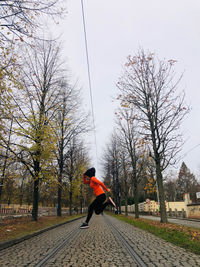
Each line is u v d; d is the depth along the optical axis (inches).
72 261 179.2
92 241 285.7
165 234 330.6
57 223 553.0
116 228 471.2
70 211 1081.4
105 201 250.2
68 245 255.4
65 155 773.9
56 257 193.6
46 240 295.6
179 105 540.7
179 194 2829.7
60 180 715.4
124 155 1080.8
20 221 546.3
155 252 212.2
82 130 773.9
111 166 1395.2
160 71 575.8
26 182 586.9
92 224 601.3
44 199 1800.0
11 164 524.4
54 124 600.7
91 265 167.0
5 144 468.1
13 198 1604.3
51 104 618.8
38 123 521.3
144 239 300.2
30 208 986.7
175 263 170.1
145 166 773.3
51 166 561.0
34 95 567.8
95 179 251.8
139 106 606.5
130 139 880.9
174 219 1011.3
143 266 162.6
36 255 202.1
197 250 213.2
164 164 578.2
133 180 892.0
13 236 296.5
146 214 1626.5
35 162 569.9
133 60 605.3
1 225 445.7
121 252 214.1
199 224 639.1
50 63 636.7
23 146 504.1
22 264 170.6
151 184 612.7
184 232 338.3
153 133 593.3
